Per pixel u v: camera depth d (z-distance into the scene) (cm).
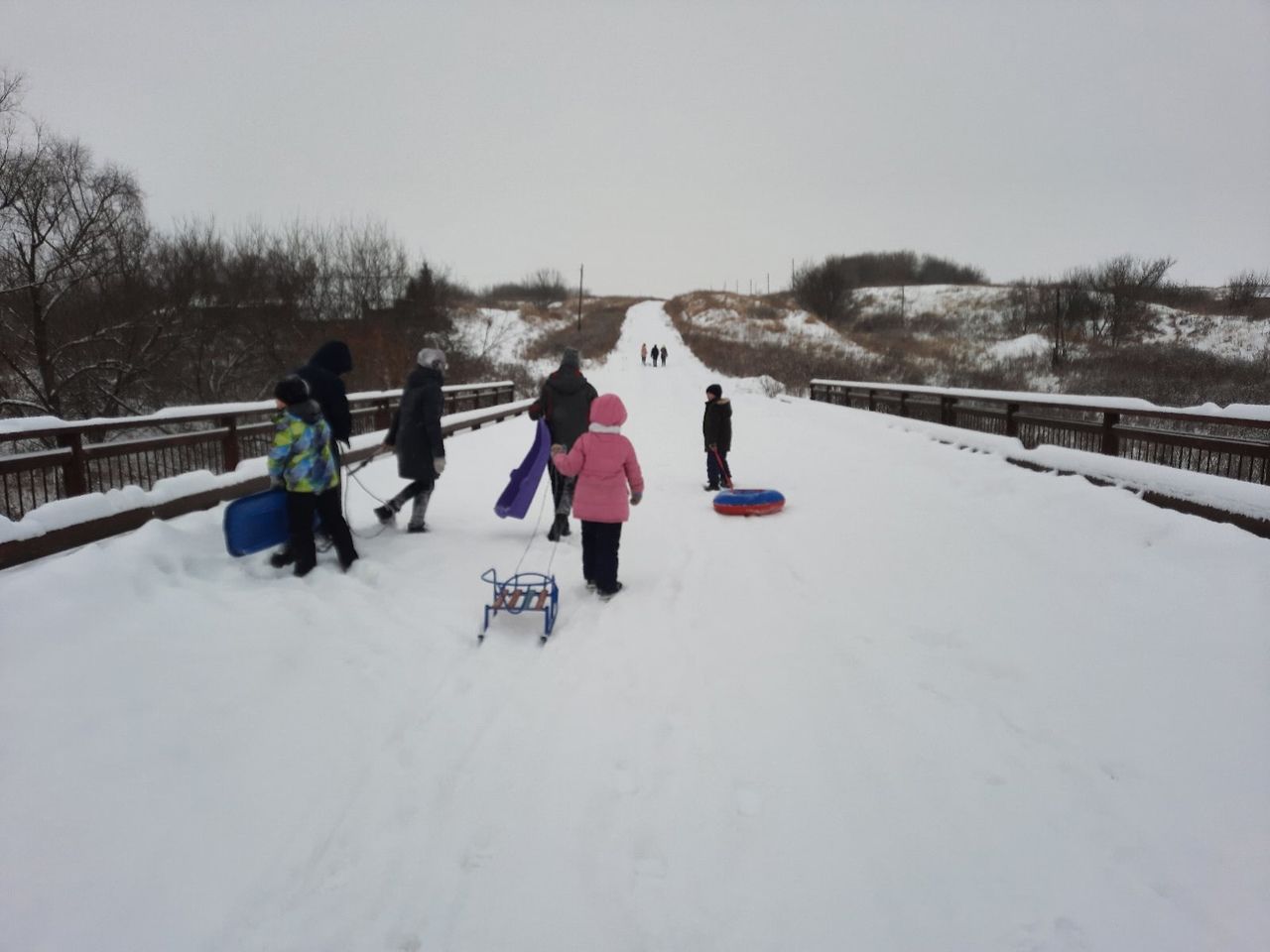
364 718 355
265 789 301
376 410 1212
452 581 547
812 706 372
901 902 245
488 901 248
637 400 2542
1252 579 452
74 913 235
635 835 280
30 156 1778
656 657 429
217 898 247
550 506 814
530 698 381
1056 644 422
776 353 4406
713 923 238
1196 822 278
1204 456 742
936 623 465
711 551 644
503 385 2148
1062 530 614
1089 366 3297
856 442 1246
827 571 576
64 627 374
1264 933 228
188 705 338
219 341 2506
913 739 341
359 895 251
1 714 306
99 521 501
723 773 318
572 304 9688
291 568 531
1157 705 352
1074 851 267
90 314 2000
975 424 1127
